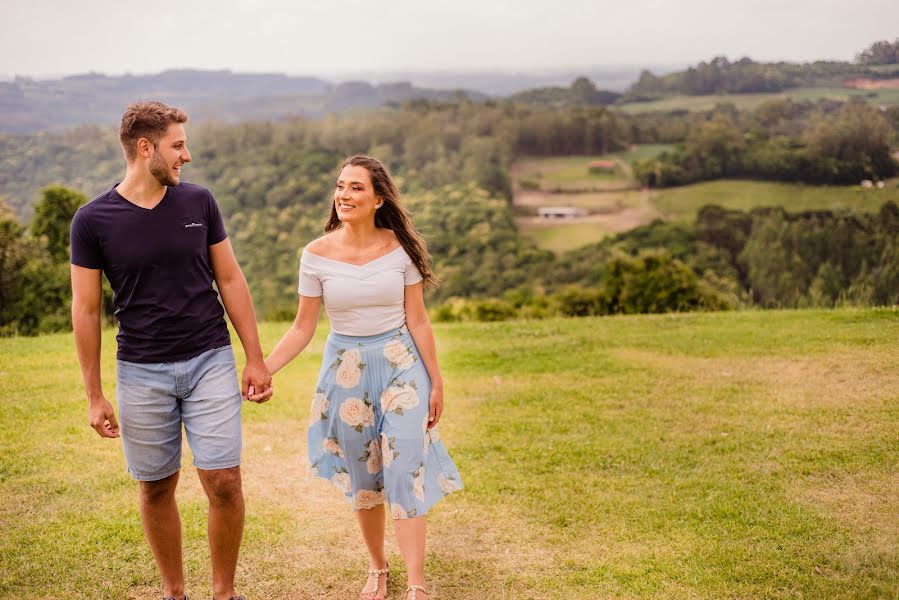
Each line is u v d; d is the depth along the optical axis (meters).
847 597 3.29
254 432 5.86
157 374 3.06
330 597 3.45
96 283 3.04
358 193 3.25
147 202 3.01
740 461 4.95
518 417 6.18
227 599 3.24
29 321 26.94
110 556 3.79
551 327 10.64
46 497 4.52
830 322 9.22
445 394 7.07
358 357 3.33
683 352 8.27
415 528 3.27
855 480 4.52
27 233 29.36
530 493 4.57
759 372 7.12
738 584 3.44
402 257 3.37
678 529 4.02
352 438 3.36
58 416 6.12
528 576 3.59
